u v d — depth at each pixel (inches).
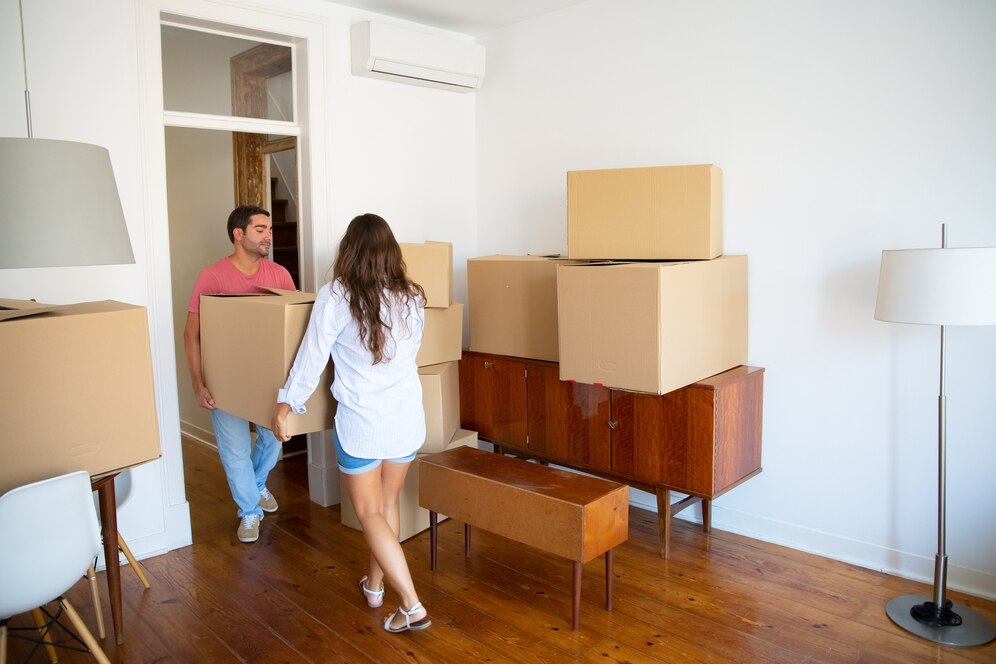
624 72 136.9
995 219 97.8
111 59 111.0
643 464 116.9
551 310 126.9
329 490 144.0
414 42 143.3
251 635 96.0
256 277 128.1
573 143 146.7
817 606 101.3
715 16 123.0
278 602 104.7
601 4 138.9
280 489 155.1
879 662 87.8
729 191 124.0
